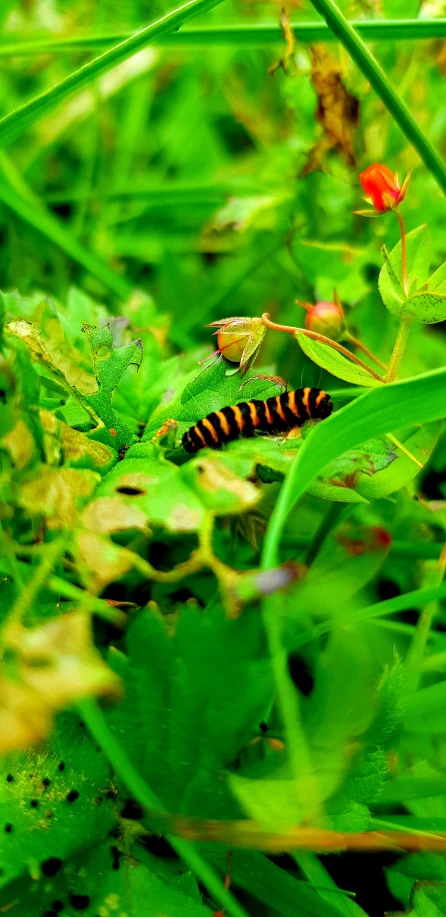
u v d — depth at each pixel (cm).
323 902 19
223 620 18
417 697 21
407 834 19
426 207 28
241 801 18
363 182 20
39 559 19
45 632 17
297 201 28
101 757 19
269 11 30
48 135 32
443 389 19
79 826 19
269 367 22
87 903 18
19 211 28
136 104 34
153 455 20
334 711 19
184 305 31
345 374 21
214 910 19
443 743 20
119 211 32
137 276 31
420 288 20
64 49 26
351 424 19
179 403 21
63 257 30
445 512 23
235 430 20
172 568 23
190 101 34
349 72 27
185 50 32
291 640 20
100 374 21
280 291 30
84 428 21
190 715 18
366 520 24
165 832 19
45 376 21
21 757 19
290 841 18
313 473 19
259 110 31
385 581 23
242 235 30
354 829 18
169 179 34
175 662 18
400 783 20
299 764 17
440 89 29
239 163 33
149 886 19
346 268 27
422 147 23
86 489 19
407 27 25
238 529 22
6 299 21
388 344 27
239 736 19
